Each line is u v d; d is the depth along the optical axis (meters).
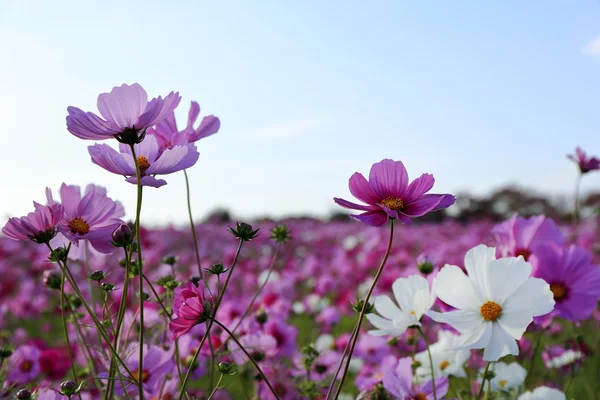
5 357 0.67
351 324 1.55
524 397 0.60
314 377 0.82
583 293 0.58
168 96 0.44
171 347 0.69
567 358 0.84
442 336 0.69
